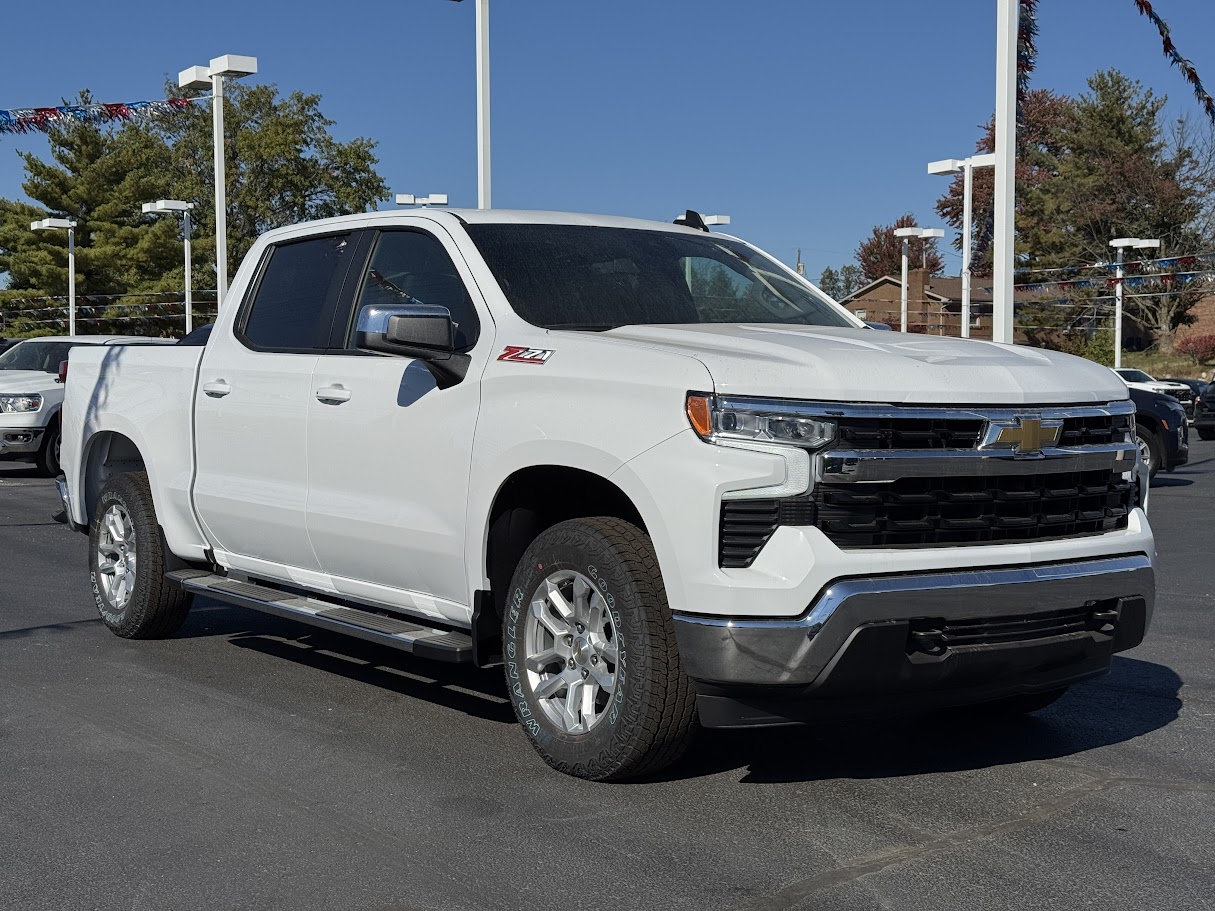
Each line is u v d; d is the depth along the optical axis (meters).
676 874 3.73
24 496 15.02
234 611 7.92
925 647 4.12
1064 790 4.50
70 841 4.01
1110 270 52.25
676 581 4.14
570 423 4.46
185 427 6.49
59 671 6.28
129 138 61.88
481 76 14.88
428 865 3.80
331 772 4.69
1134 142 56.50
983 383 4.34
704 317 5.38
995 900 3.55
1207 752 4.96
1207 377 53.31
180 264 55.56
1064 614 4.42
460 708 5.59
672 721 4.29
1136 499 4.86
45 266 51.88
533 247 5.38
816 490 4.05
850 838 4.02
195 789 4.50
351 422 5.43
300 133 69.00
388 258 5.65
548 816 4.22
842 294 108.81
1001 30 11.73
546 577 4.61
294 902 3.54
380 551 5.32
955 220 54.91
